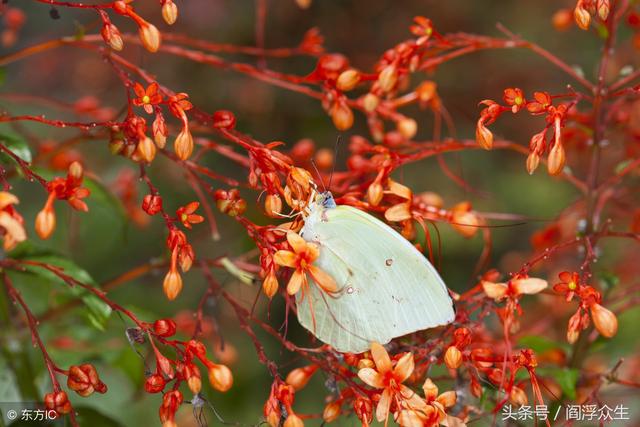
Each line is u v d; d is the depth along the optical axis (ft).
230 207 1.42
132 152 1.40
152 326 1.40
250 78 2.51
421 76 2.70
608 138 1.63
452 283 2.38
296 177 1.41
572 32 2.99
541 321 1.73
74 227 1.80
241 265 1.50
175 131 1.50
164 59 2.54
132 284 2.11
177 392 1.38
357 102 1.51
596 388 1.48
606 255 2.08
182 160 1.42
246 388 1.98
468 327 1.41
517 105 1.39
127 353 1.60
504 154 2.76
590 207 1.53
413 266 1.39
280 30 2.69
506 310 1.40
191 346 1.38
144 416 1.84
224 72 2.53
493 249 2.50
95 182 1.57
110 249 2.09
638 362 1.81
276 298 2.11
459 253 2.41
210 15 2.62
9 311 1.54
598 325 1.38
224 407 1.90
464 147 1.52
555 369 1.52
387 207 1.47
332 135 2.45
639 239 1.50
